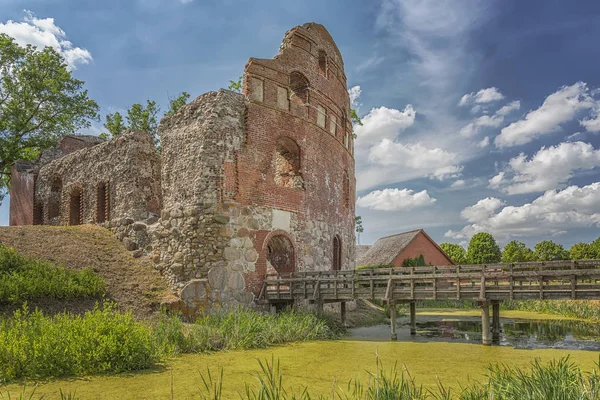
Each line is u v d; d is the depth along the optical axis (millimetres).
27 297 13141
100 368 10031
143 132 22250
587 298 13414
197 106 19156
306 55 23500
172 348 12250
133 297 15828
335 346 14391
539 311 28109
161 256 18734
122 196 21797
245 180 19062
